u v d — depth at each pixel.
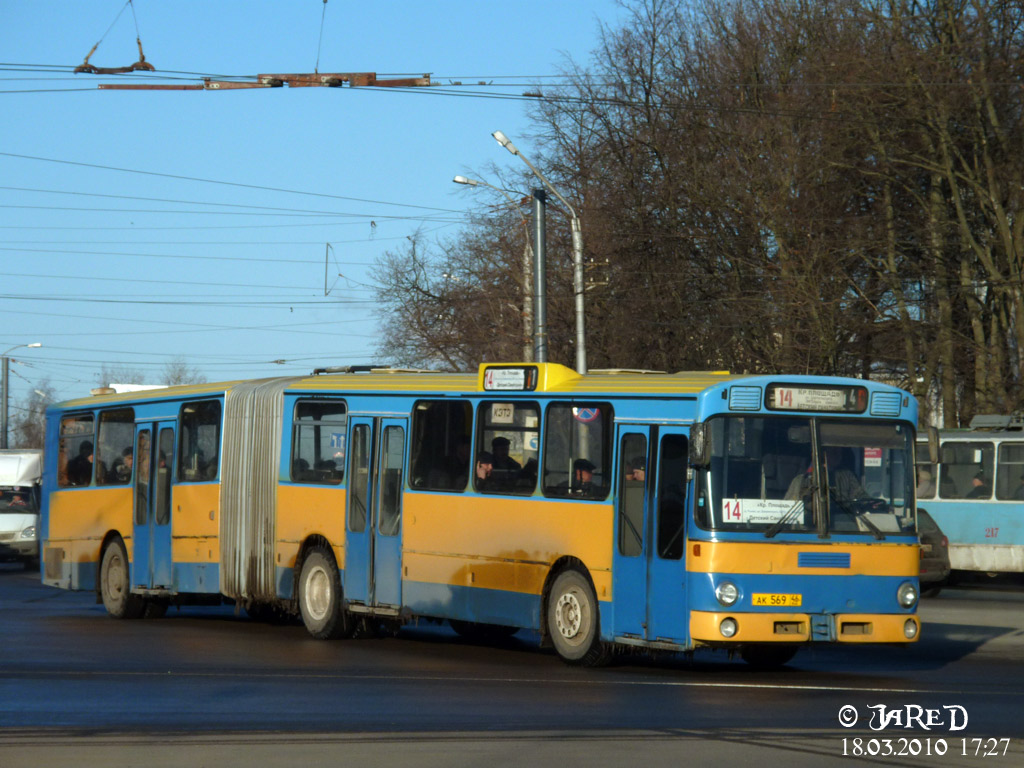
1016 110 83.31
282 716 27.53
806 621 32.94
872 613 33.59
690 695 30.83
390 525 42.50
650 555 34.16
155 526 52.50
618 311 102.06
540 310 74.06
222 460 49.34
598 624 35.81
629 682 33.22
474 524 39.59
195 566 50.22
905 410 35.09
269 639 44.84
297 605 45.75
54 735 25.16
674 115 100.00
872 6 88.25
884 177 87.25
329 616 44.12
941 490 80.81
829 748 23.81
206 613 58.38
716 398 33.47
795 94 89.00
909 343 90.62
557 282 106.19
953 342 89.69
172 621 52.91
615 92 104.31
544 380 38.31
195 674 34.72
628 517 35.00
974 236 90.19
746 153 93.12
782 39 95.38
